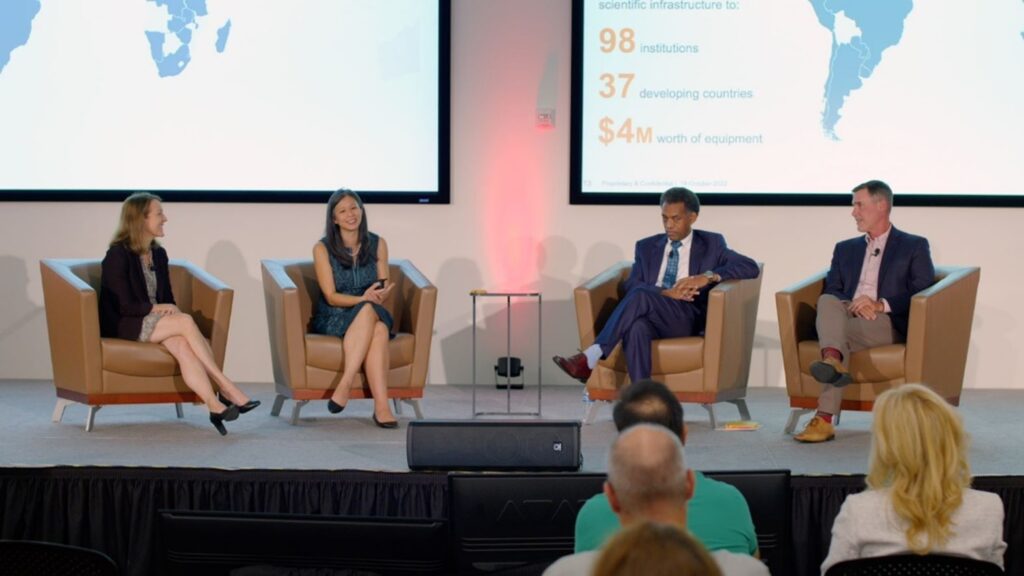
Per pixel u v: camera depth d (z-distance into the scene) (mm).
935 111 8562
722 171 8648
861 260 7117
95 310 6801
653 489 2637
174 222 8781
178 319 6891
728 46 8594
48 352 8891
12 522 5488
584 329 7355
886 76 8555
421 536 4188
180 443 6492
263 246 8789
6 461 5969
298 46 8680
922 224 8664
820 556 5426
